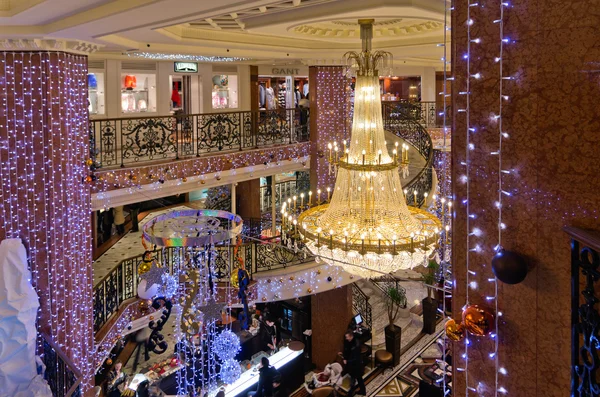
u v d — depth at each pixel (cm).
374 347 1328
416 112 1741
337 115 1215
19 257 749
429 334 1402
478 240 283
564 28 242
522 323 266
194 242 540
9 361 734
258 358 1170
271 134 1331
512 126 263
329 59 1181
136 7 544
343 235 619
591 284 206
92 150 978
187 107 1552
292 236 725
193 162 1079
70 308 812
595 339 201
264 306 1415
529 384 265
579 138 242
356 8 646
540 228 256
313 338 1344
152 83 1432
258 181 1644
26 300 744
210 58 1347
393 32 974
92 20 620
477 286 286
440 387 960
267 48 1048
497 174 272
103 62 1312
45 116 775
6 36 736
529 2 253
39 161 783
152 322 909
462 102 284
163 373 1077
